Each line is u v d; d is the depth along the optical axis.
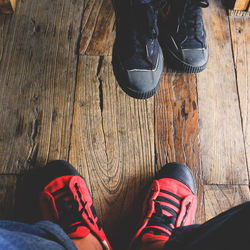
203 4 1.04
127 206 1.00
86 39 1.19
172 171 1.02
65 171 1.00
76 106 1.10
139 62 1.00
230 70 1.17
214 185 1.03
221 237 0.46
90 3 1.25
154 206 0.95
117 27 1.03
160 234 0.89
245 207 0.44
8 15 1.22
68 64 1.15
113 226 0.98
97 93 1.12
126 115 1.09
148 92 1.03
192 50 1.10
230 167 1.05
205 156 1.06
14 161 1.03
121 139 1.07
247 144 1.08
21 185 1.00
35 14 1.22
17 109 1.09
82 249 0.84
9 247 0.45
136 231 0.94
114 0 0.98
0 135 1.06
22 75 1.13
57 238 0.62
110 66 1.15
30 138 1.06
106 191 1.01
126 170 1.04
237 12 1.25
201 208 1.01
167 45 1.13
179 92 1.13
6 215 0.97
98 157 1.04
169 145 1.07
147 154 1.05
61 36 1.19
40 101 1.10
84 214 0.92
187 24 1.09
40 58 1.16
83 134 1.07
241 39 1.22
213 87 1.14
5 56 1.16
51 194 0.97
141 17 0.93
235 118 1.11
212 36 1.22
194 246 0.53
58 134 1.06
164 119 1.09
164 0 1.00
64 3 1.24
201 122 1.10
